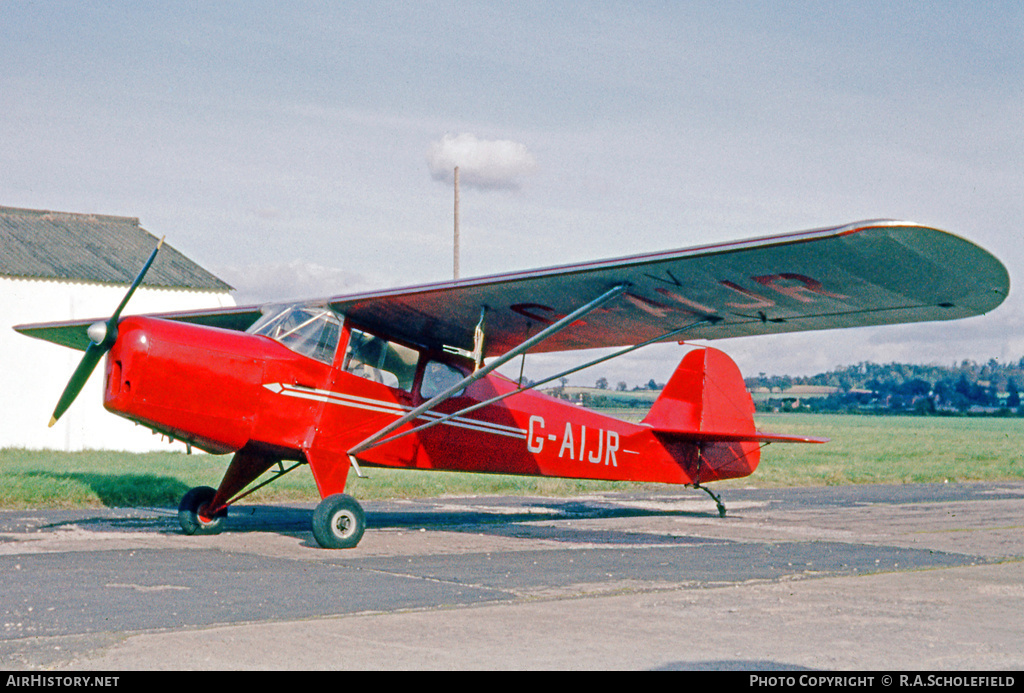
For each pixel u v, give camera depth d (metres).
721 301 7.69
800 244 6.07
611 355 8.69
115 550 7.27
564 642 4.38
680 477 11.75
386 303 8.34
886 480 19.28
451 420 9.43
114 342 7.48
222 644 4.20
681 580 6.45
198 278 22.61
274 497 12.16
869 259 6.22
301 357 8.23
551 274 7.43
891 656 4.22
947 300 7.02
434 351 9.45
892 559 7.83
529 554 7.73
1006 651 4.38
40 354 20.06
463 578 6.34
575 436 10.65
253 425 7.92
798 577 6.70
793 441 11.23
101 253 22.28
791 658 4.14
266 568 6.59
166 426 7.57
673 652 4.21
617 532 9.70
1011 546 8.89
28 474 12.96
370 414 8.70
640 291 7.63
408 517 10.82
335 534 7.76
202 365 7.59
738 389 12.31
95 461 16.78
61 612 4.86
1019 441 42.44
